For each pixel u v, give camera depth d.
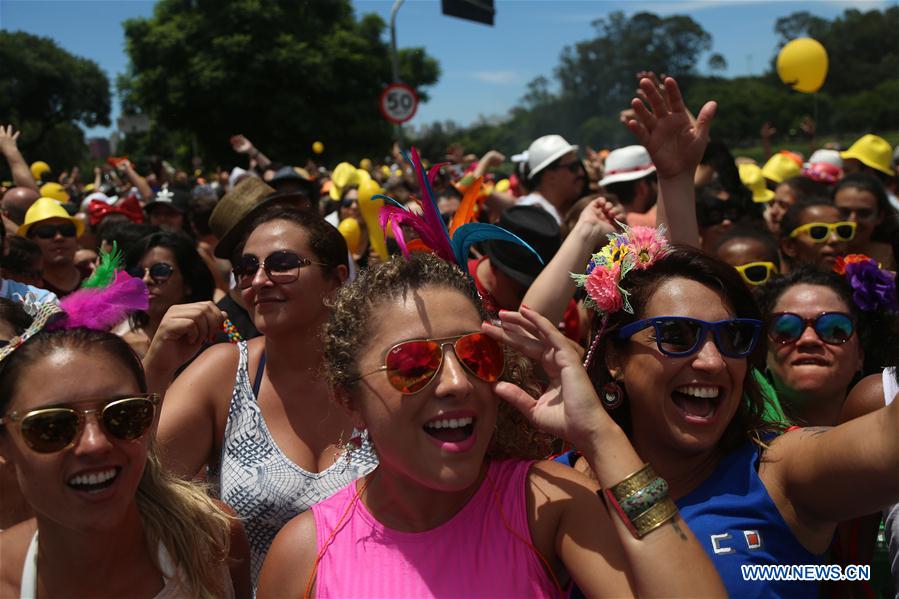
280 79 39.03
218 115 38.91
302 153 40.06
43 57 56.00
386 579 1.78
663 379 2.00
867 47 85.50
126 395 1.76
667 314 1.99
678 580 1.60
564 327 4.06
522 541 1.78
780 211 6.33
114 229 4.67
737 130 61.97
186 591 1.94
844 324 2.92
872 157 8.70
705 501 2.01
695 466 2.09
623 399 2.15
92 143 52.78
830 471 1.83
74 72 57.28
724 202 5.25
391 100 12.48
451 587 1.75
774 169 9.07
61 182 19.67
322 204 9.20
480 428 1.77
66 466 1.70
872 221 5.11
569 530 1.77
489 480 1.90
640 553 1.63
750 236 4.18
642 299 2.04
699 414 2.02
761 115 62.06
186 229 7.54
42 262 5.32
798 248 4.78
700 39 101.69
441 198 7.05
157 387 2.30
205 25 38.56
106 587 1.87
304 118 38.53
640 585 1.63
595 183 8.63
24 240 4.81
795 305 2.96
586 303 2.14
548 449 2.03
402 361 1.72
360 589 1.78
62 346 1.75
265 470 2.59
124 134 56.56
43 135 58.59
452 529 1.82
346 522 1.90
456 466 1.73
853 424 1.81
